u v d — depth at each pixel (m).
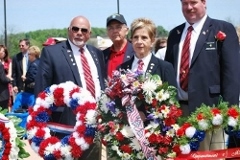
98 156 6.18
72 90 5.95
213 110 5.51
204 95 6.12
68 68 6.34
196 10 6.20
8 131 5.80
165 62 5.76
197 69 6.15
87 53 6.54
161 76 5.68
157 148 5.36
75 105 5.90
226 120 5.49
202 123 5.41
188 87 6.14
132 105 5.35
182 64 6.23
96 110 5.62
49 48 6.45
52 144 5.79
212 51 6.16
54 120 6.18
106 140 5.42
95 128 5.72
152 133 5.32
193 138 5.42
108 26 7.52
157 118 5.36
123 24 7.46
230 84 6.08
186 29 6.34
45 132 5.91
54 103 6.02
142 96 5.40
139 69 5.55
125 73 5.53
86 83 6.34
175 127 5.36
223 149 5.59
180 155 5.39
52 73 6.38
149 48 5.76
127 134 5.36
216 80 6.17
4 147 5.79
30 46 13.28
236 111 5.54
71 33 6.45
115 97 5.44
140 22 5.73
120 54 7.49
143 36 5.68
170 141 5.34
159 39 10.55
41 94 6.06
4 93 12.02
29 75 11.70
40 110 6.00
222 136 5.77
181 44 6.32
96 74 6.46
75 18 6.46
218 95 6.15
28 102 11.52
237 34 6.67
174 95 5.41
